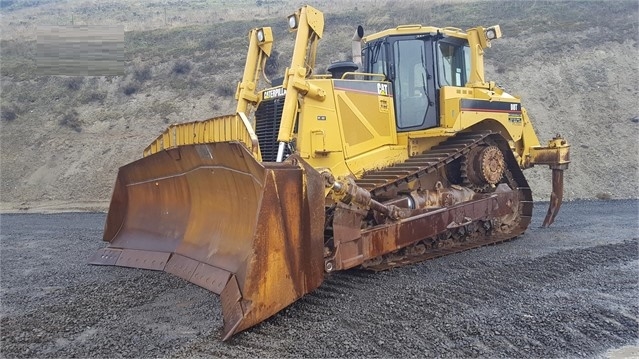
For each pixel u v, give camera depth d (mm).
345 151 7070
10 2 53438
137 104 23766
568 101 21938
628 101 21781
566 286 5895
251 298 4355
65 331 4586
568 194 17719
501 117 8648
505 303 5238
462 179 8344
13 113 23844
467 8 30844
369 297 5383
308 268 4891
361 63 8578
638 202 15531
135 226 7414
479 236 8492
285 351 4047
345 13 31062
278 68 24078
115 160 20578
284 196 4648
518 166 9055
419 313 4891
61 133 22469
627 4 28938
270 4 39656
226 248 5539
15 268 7461
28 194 19500
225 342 4227
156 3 44812
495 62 24281
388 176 7000
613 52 24609
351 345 4137
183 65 25641
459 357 3975
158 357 3982
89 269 7062
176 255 6422
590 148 19734
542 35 26062
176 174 6695
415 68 8000
